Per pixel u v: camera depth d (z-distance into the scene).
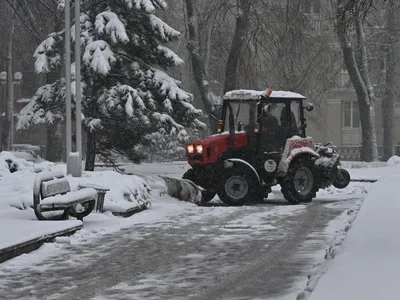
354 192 33.28
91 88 37.56
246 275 14.23
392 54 62.16
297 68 55.03
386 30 58.22
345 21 23.61
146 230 20.80
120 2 37.00
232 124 28.39
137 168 51.56
